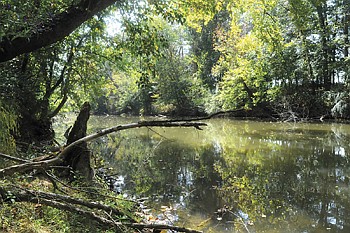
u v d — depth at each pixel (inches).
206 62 1320.1
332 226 198.7
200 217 212.5
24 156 229.6
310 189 275.9
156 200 246.8
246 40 847.7
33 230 120.2
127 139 616.7
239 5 345.4
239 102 1050.1
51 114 413.4
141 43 297.7
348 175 322.0
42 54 338.3
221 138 603.2
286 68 948.0
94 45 391.2
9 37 179.9
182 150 482.0
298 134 624.4
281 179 309.3
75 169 230.2
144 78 322.0
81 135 238.4
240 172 339.3
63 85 420.5
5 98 230.2
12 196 129.3
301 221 205.8
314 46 938.1
